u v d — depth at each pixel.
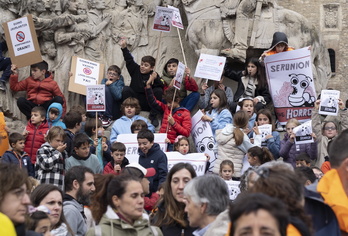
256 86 15.49
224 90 15.62
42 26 16.09
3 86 15.75
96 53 16.62
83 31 16.39
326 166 12.66
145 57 15.68
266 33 16.06
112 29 16.86
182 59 17.19
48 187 8.12
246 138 13.15
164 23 15.06
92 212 7.81
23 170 5.92
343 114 15.01
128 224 7.29
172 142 14.59
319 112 13.77
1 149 14.40
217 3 16.22
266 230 4.78
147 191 9.27
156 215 8.20
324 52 16.91
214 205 6.83
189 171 7.90
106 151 13.70
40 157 11.30
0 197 5.78
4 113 15.78
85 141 11.51
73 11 16.47
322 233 5.65
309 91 14.93
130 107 14.66
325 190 5.88
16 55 15.13
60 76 16.17
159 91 15.51
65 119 13.45
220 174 12.55
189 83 15.49
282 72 15.06
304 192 5.73
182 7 17.00
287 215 4.84
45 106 15.51
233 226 4.88
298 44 16.25
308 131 12.95
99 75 16.20
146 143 12.11
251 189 5.44
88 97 13.80
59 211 8.11
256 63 15.45
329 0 21.64
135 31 16.89
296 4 21.67
